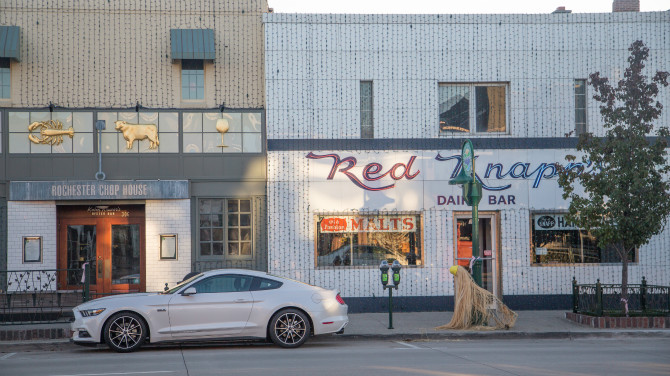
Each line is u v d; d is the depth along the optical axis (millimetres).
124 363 11430
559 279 18594
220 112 18484
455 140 18688
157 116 18328
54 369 10891
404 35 18766
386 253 18531
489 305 15492
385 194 18484
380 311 18281
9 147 17859
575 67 18938
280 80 18422
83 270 15211
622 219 15484
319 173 18391
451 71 18781
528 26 18953
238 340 13891
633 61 16328
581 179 16500
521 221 18594
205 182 18328
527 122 18797
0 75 18016
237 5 18875
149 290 17984
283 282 13500
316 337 14773
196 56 18031
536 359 11594
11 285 17484
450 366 10789
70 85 18172
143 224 18672
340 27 18656
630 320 15602
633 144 15742
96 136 18109
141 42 18484
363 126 18703
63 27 18281
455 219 18703
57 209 18391
